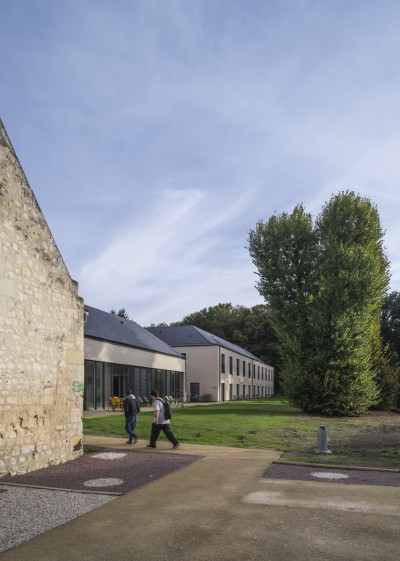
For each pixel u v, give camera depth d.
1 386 9.63
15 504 7.67
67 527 6.51
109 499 8.02
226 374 54.12
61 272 11.98
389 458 12.55
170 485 9.01
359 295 25.89
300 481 9.36
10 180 10.20
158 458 12.06
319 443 13.36
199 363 51.09
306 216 28.38
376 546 5.71
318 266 27.25
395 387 29.66
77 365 12.43
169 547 5.71
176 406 35.06
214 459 11.88
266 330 78.38
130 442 14.66
